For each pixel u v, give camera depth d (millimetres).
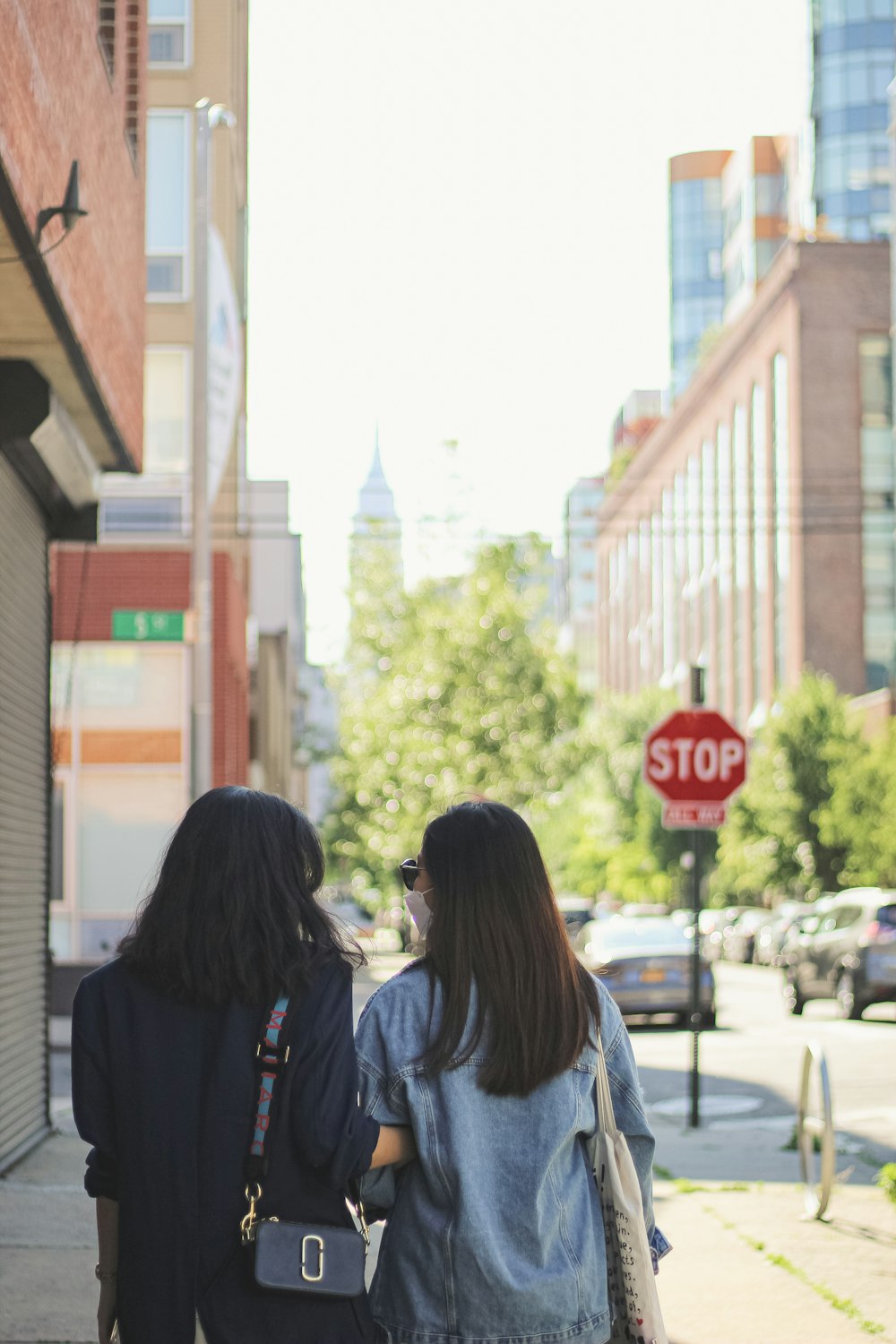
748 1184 9805
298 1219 2801
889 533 68938
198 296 18766
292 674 66000
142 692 25594
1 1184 9664
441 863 3145
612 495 120125
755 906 63969
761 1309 6605
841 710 51281
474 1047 3035
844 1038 20031
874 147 86188
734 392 81062
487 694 50281
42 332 9547
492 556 51969
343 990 2895
